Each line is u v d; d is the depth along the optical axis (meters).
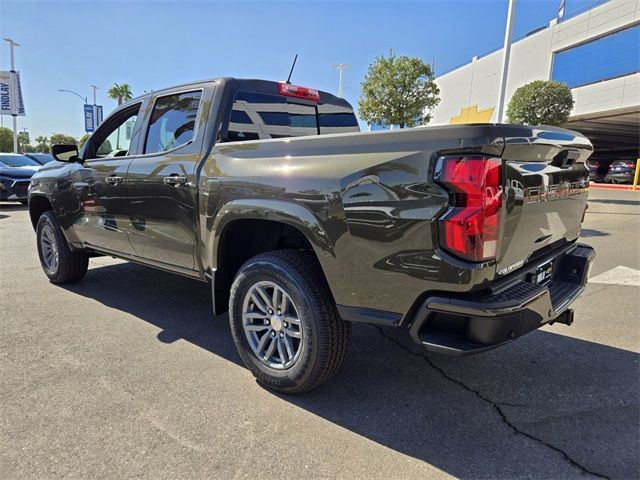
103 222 3.95
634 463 2.09
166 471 2.01
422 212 1.96
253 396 2.65
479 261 1.90
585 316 3.97
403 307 2.11
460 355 1.97
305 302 2.44
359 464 2.08
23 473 1.98
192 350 3.28
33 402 2.55
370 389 2.76
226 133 3.04
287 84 3.58
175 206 3.15
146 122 3.60
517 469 2.05
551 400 2.63
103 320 3.87
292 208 2.39
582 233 8.09
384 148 2.08
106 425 2.34
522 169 2.11
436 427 2.37
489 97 29.66
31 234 8.30
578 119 23.88
